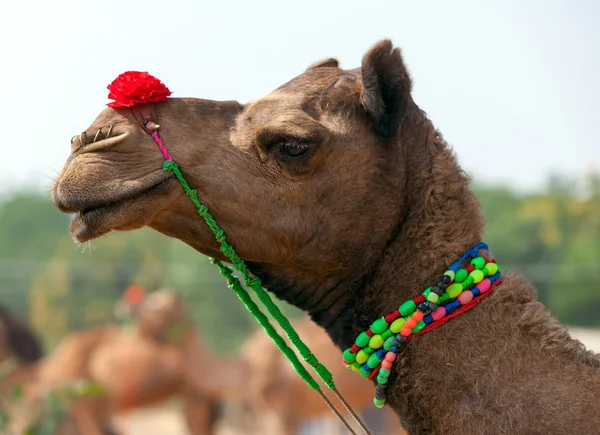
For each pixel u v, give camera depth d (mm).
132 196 3518
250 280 3762
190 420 11148
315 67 4309
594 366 3432
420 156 3791
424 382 3502
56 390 7953
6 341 9383
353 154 3711
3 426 7422
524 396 3328
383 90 3707
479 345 3461
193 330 11023
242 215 3678
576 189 32281
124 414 10797
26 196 33438
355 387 10078
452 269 3617
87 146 3561
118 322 15086
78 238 3529
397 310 3625
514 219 28703
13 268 15820
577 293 15867
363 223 3725
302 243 3727
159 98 3697
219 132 3740
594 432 3234
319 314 3945
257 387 10773
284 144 3658
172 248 19953
